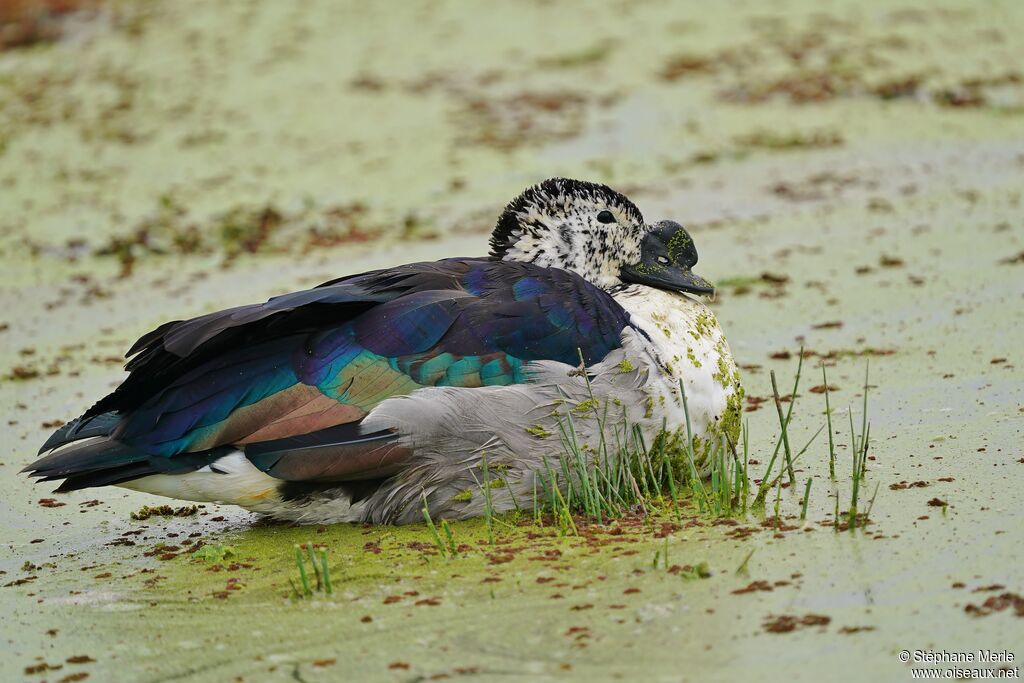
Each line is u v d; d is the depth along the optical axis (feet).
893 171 65.31
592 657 24.30
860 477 31.76
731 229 58.13
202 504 35.17
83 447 30.30
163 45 88.69
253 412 30.27
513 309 31.53
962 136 70.18
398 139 72.84
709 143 70.90
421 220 61.98
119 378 45.32
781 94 77.05
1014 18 87.86
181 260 59.67
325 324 31.58
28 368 46.78
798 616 25.03
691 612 25.62
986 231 53.62
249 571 29.86
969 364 39.32
